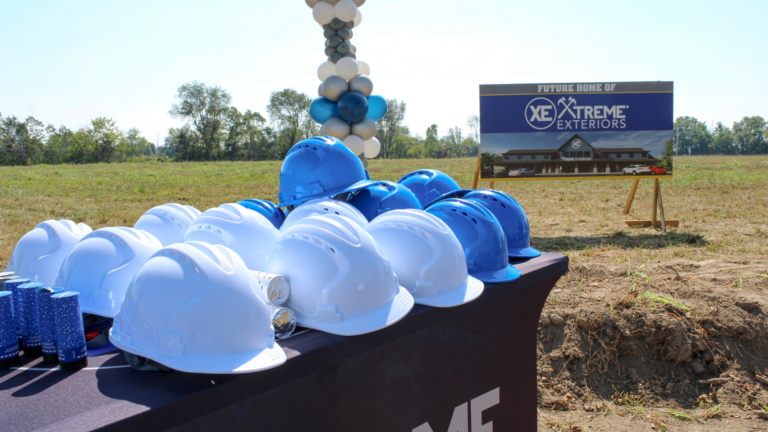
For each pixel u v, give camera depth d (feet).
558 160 27.99
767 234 26.40
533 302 7.65
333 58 21.07
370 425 5.30
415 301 5.85
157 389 3.75
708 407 11.03
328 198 7.32
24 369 4.17
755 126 336.08
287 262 5.12
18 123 235.20
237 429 4.07
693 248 22.59
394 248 6.04
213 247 4.38
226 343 3.99
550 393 11.41
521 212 8.55
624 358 12.20
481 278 6.81
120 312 4.31
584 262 19.04
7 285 4.49
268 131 265.34
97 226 33.76
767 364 11.96
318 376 4.67
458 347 6.35
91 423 3.24
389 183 8.35
